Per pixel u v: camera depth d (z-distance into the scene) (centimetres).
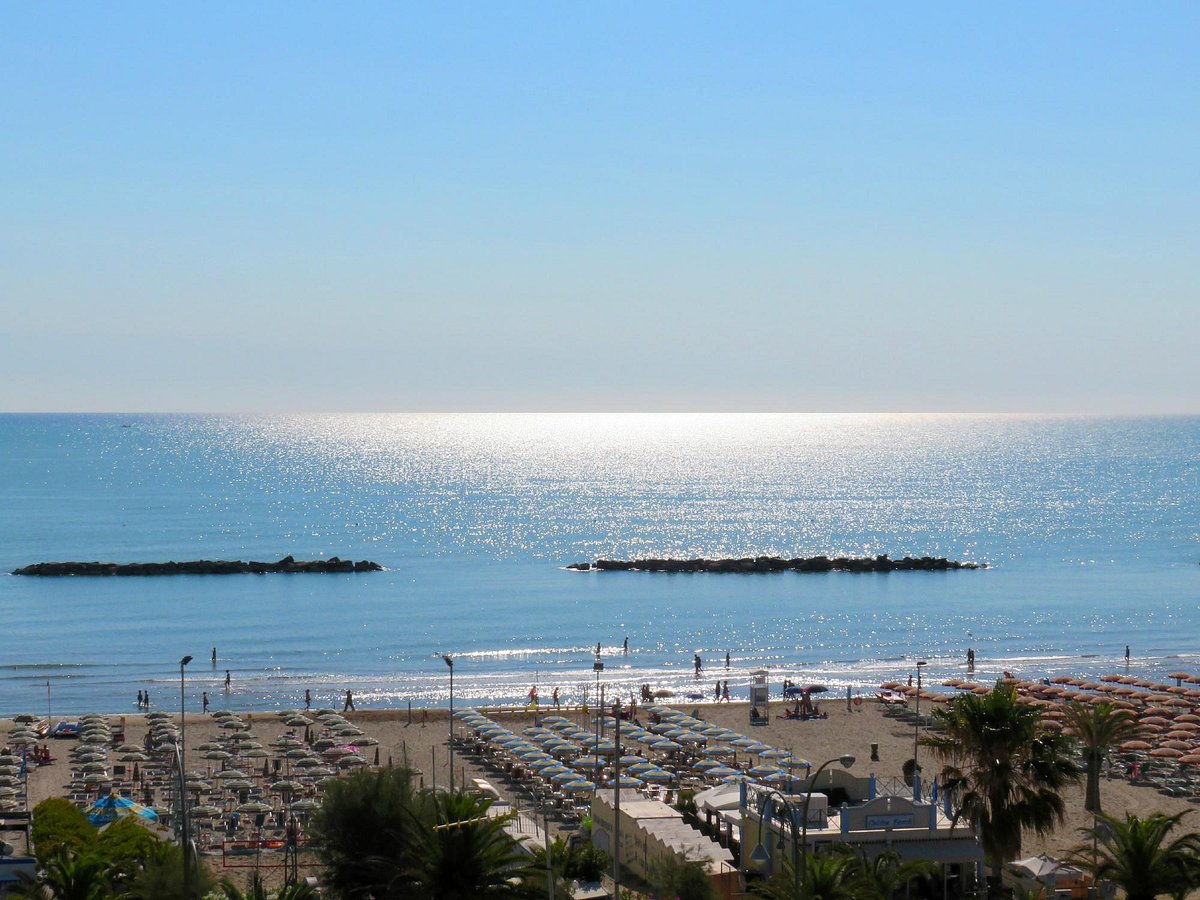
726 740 9831
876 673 14300
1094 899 6075
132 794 8388
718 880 5800
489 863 4719
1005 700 5678
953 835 5894
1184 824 7625
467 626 17388
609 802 7062
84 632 16650
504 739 9712
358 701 12675
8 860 4950
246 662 14750
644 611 18788
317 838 5631
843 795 6556
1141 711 11044
